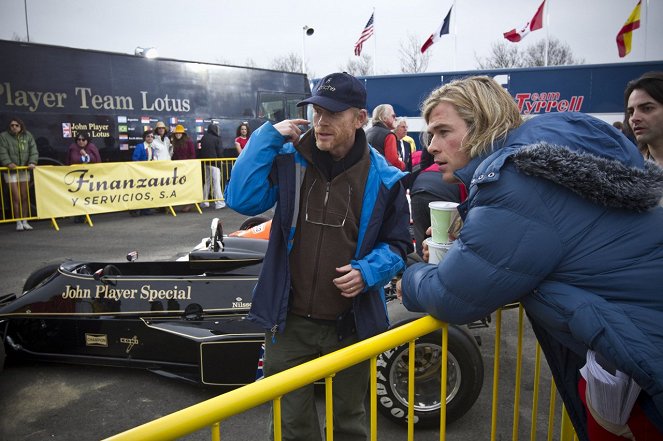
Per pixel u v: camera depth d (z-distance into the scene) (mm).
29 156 9742
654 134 2559
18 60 9828
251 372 3557
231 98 13336
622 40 17266
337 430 2279
